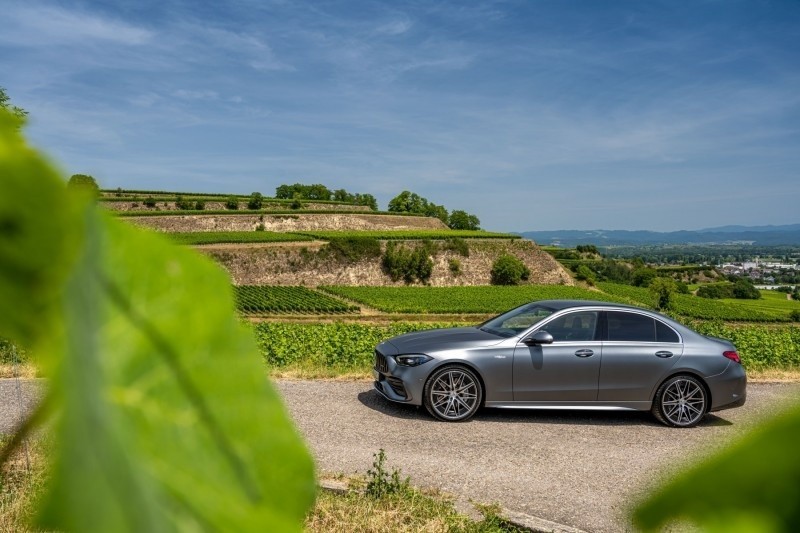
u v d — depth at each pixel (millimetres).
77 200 152
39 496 135
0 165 144
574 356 7586
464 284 80625
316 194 142500
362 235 83312
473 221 147875
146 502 145
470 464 6219
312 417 7707
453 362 7594
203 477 162
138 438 149
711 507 142
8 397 7211
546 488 5656
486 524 4668
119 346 151
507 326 8078
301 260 74500
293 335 19266
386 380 8008
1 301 141
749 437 141
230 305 173
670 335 7785
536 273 85188
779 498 139
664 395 7645
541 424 7648
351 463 6133
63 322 142
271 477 175
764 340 21844
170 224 91188
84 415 137
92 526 133
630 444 6969
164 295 161
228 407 169
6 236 143
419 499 4992
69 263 147
